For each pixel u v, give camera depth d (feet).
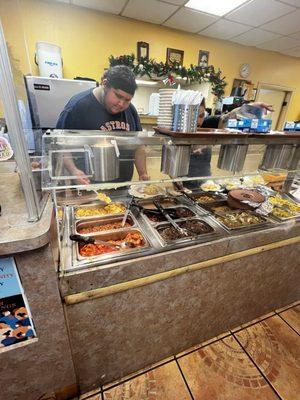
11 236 1.94
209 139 3.33
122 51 10.81
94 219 3.86
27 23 9.16
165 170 3.59
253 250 3.84
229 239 3.53
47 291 2.39
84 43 10.14
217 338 4.56
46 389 3.11
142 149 3.50
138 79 11.37
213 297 3.96
